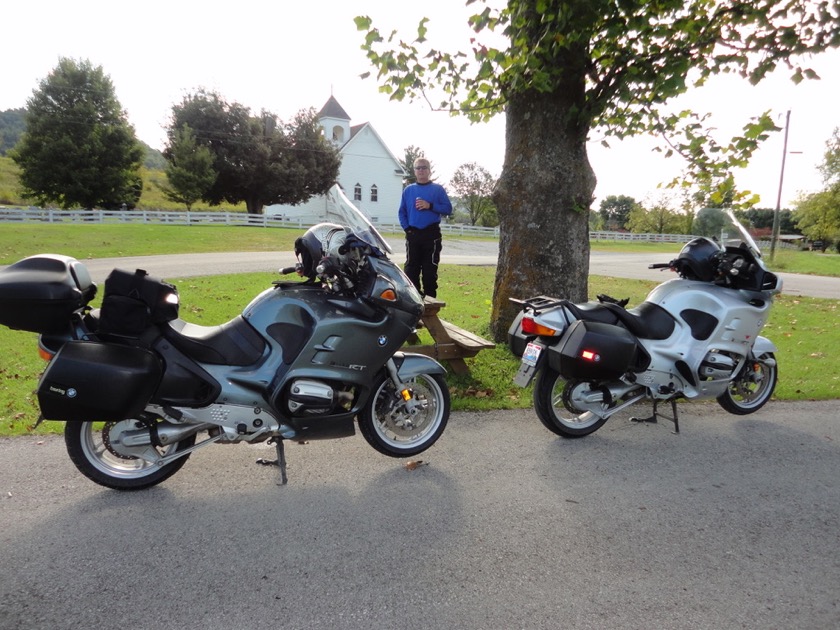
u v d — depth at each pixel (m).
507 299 7.26
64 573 2.82
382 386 4.10
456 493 3.75
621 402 4.88
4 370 5.99
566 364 4.36
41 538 3.11
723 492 3.88
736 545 3.25
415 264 7.67
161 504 3.50
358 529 3.29
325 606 2.64
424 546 3.14
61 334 3.38
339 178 53.00
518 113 6.96
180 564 2.92
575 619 2.60
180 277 12.66
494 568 2.96
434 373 4.15
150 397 3.36
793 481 4.07
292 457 4.20
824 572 3.02
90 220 32.62
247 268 14.96
